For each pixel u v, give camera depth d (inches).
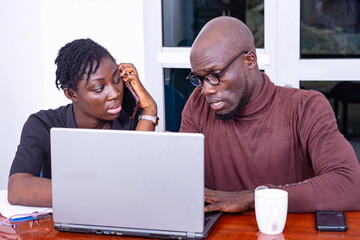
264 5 114.0
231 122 72.3
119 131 53.4
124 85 79.2
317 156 65.4
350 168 61.4
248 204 60.4
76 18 122.1
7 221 60.9
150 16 120.2
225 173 73.9
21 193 64.9
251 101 70.2
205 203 61.8
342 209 59.6
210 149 74.1
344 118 114.6
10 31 119.0
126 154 53.5
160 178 53.0
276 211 53.2
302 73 114.9
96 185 55.2
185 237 53.4
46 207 64.9
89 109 73.4
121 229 55.4
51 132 55.5
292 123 69.7
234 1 116.7
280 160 70.3
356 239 52.2
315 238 52.8
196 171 51.9
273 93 71.3
